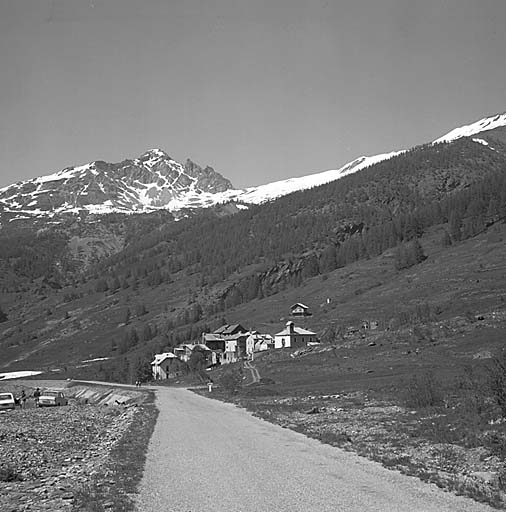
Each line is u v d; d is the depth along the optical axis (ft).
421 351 295.89
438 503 49.26
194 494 55.72
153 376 523.29
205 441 98.32
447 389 151.84
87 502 53.47
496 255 540.93
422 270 585.22
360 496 52.39
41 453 99.96
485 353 258.78
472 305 376.07
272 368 348.59
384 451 81.00
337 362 322.14
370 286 617.21
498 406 102.47
